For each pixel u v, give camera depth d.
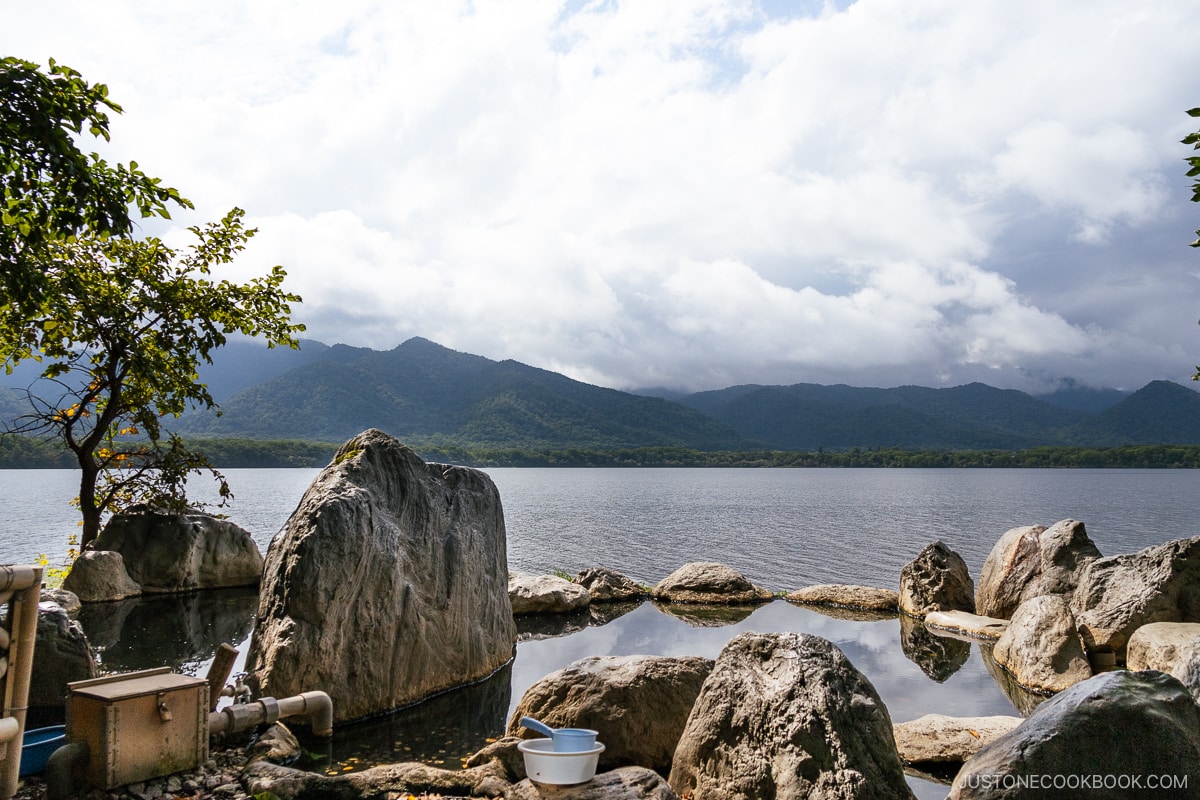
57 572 23.39
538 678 13.70
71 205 8.66
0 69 7.77
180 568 22.00
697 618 20.77
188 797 7.17
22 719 6.06
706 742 7.72
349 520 11.30
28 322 15.70
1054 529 18.94
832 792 6.57
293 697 9.64
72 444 19.14
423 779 7.95
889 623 20.19
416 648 12.12
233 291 18.80
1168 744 5.89
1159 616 14.70
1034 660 13.88
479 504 14.88
